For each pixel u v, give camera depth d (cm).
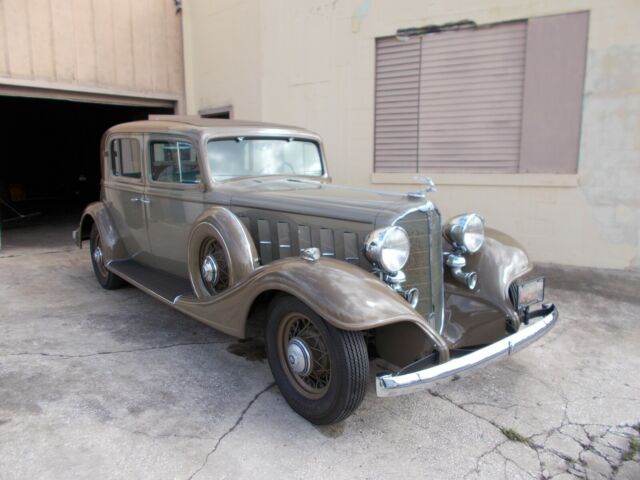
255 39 842
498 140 666
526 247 662
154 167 441
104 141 520
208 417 291
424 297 311
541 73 623
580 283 566
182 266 430
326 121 787
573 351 393
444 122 697
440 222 320
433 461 257
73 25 802
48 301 503
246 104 883
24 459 249
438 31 679
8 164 1382
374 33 722
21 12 739
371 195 338
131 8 880
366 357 260
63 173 1494
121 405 302
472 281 343
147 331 423
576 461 259
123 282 537
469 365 265
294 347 281
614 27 579
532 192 648
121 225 505
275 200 343
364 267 300
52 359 364
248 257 321
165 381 334
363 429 284
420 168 723
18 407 296
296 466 250
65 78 800
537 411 306
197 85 972
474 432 284
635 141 590
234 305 308
